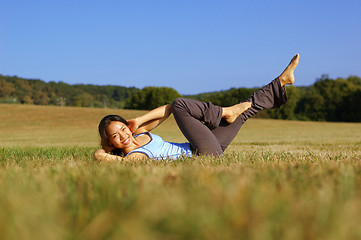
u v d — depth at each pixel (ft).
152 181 5.81
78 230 3.16
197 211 3.35
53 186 5.62
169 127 109.70
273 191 4.66
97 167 9.13
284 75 15.15
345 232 2.94
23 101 355.56
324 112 242.58
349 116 236.43
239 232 2.91
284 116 246.27
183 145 15.05
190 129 13.99
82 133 90.63
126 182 5.78
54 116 136.56
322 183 5.60
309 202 4.09
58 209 3.86
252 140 50.55
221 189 4.36
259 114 250.57
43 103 360.69
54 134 87.15
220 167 9.28
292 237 2.76
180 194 4.43
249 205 3.62
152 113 14.48
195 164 10.23
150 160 11.85
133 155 13.51
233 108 14.78
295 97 246.68
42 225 2.95
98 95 417.49
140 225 2.98
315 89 249.96
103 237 2.87
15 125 115.55
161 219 3.22
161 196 4.28
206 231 2.88
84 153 18.72
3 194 5.08
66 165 10.45
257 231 2.77
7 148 22.48
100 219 3.31
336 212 3.50
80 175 7.44
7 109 151.74
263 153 15.70
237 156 13.37
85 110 154.71
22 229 2.92
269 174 6.85
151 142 14.29
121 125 13.56
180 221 3.08
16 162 13.60
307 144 37.42
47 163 12.45
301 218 3.37
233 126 15.20
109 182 5.57
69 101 376.48
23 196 4.72
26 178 6.77
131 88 445.37
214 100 233.76
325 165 9.12
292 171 7.43
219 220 3.11
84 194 5.01
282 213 3.44
